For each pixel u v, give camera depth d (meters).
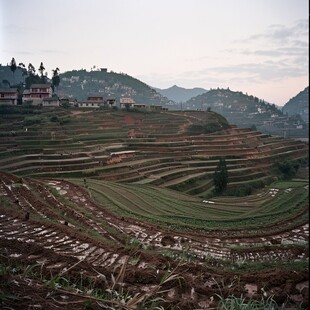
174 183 51.62
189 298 8.42
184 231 24.02
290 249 18.89
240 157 72.06
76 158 53.50
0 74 175.12
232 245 21.16
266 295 9.04
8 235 14.34
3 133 59.25
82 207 26.67
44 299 5.98
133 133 75.12
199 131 86.19
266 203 38.97
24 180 32.47
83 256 12.20
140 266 11.31
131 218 25.27
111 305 6.14
